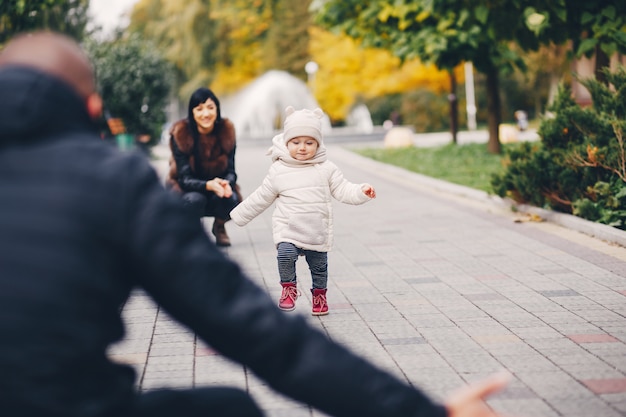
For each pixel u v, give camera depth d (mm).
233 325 1688
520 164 10070
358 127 46875
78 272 1657
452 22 15570
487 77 19875
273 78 42562
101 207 1691
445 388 4121
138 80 23500
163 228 1696
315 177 5723
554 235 8703
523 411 3730
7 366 1608
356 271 7254
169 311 1729
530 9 12953
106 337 1722
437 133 44094
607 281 6492
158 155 26422
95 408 1679
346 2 18234
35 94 1749
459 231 9328
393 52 17000
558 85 10188
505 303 5891
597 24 12648
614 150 8820
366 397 1688
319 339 1729
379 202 12586
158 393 1870
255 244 9039
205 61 51812
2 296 1633
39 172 1718
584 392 3984
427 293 6297
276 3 52094
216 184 7715
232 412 1913
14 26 11664
